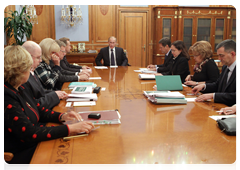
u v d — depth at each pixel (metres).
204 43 3.13
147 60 9.16
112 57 5.96
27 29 6.24
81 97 2.24
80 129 1.37
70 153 1.15
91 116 1.61
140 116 1.74
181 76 3.74
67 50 4.95
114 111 1.76
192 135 1.37
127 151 1.17
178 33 8.76
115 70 4.70
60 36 8.28
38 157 1.11
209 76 3.06
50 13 8.12
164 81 2.63
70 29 8.32
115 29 8.71
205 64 3.12
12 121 1.28
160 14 8.62
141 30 8.95
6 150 1.39
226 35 9.02
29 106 1.56
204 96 2.18
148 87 2.88
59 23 8.21
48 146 1.23
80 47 7.68
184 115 1.76
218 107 1.98
